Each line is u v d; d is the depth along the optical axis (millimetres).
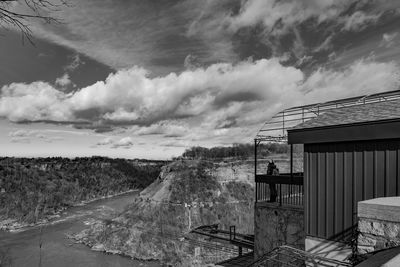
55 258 53656
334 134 9008
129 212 68688
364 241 6035
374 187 8195
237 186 68062
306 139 9812
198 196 65188
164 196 67438
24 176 144250
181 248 51281
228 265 15133
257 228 13125
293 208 11742
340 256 8812
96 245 60188
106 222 69375
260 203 13383
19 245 61594
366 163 8391
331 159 9242
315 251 9492
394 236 5531
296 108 13578
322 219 9391
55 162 181125
